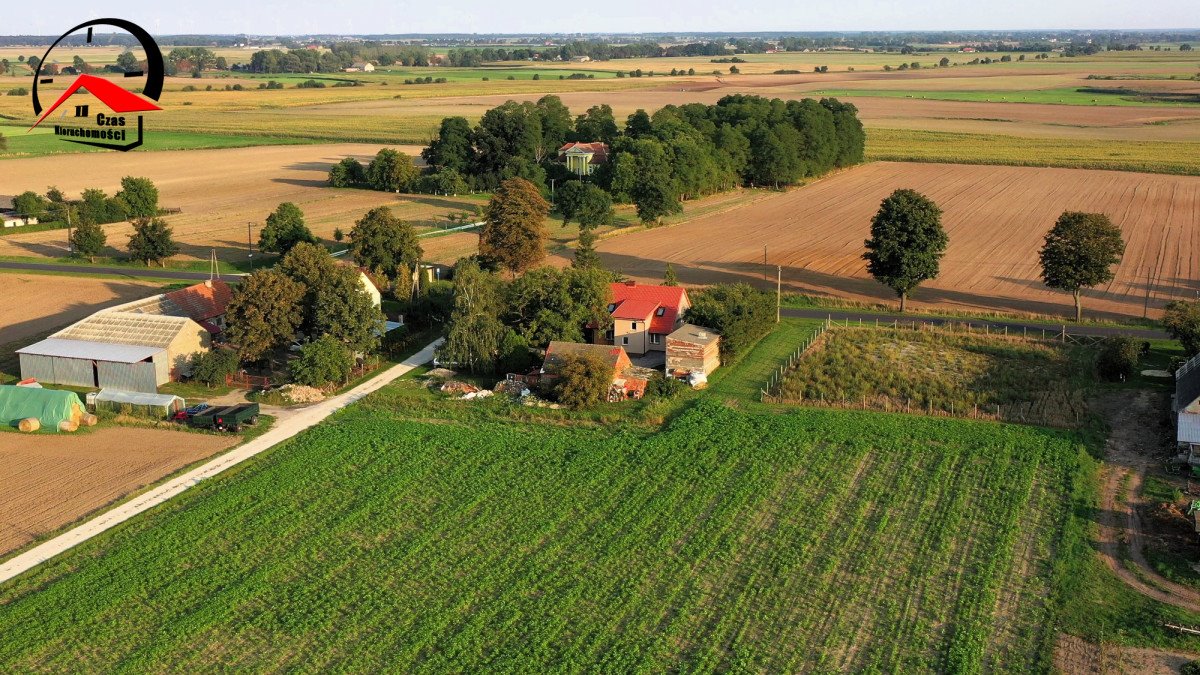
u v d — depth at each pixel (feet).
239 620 157.79
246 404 241.76
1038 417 236.22
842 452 217.97
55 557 175.32
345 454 216.95
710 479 204.13
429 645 151.12
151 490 201.26
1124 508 192.34
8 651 148.97
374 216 350.84
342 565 172.86
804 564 172.96
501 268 359.25
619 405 246.88
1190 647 149.79
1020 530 184.85
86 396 250.57
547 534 183.21
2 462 215.31
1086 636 152.97
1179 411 216.13
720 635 152.87
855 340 296.10
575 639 152.05
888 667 145.07
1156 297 339.36
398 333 298.15
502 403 248.11
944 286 359.05
